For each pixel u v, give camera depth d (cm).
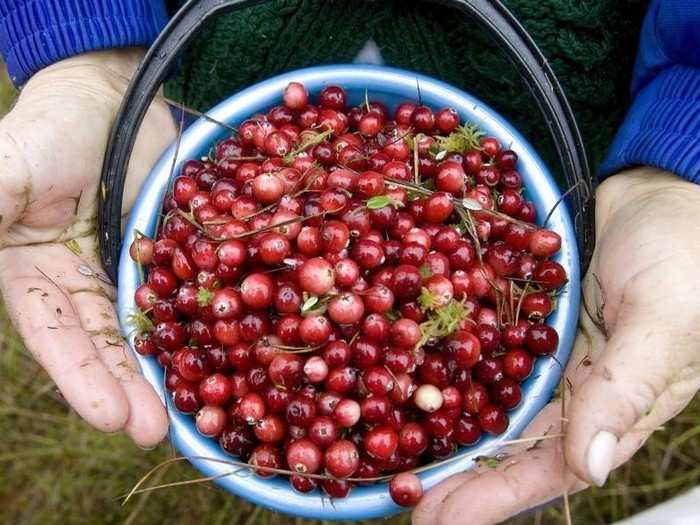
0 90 57
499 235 30
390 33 35
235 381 28
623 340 24
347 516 27
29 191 28
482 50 35
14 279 29
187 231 30
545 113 29
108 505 49
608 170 32
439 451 27
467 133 31
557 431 27
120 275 30
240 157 32
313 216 28
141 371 29
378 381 26
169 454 49
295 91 32
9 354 52
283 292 27
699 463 48
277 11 34
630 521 35
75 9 34
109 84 34
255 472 27
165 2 40
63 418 51
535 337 28
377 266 28
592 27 33
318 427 26
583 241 29
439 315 26
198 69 37
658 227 26
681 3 30
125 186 33
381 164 31
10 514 50
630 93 36
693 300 24
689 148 28
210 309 28
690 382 25
